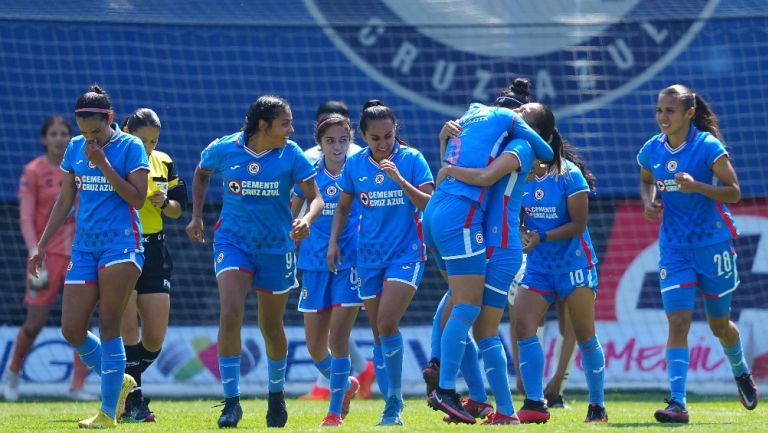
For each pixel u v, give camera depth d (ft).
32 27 138.10
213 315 142.31
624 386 136.77
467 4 145.28
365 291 85.20
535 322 85.71
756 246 141.08
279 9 144.36
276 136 80.28
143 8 142.72
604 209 142.51
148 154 95.50
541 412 82.53
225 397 81.51
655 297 140.67
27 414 103.91
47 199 127.54
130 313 94.73
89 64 138.82
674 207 87.25
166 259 96.73
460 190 74.64
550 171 87.71
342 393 86.48
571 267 87.20
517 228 76.69
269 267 82.64
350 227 90.12
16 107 137.80
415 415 97.35
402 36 142.72
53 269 126.82
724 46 143.74
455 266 74.74
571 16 145.38
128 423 88.99
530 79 143.33
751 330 138.51
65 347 133.28
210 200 142.10
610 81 143.84
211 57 140.97
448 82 142.72
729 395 133.59
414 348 137.80
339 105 104.22
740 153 142.51
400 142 87.51
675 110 85.15
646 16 145.07
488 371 77.10
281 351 85.71
